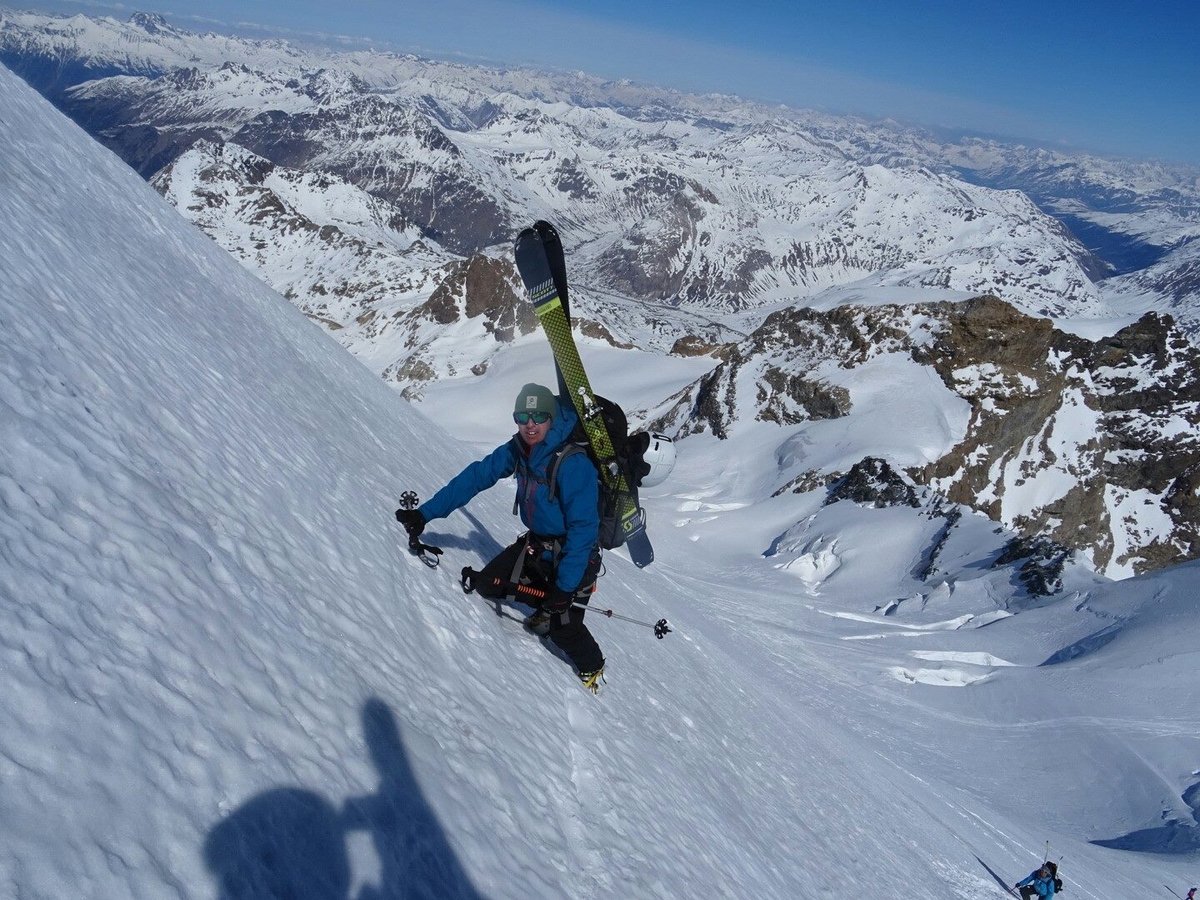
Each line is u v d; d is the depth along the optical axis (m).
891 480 70.31
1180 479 88.62
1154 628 40.47
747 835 6.41
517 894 3.03
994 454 83.38
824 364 91.38
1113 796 29.27
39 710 1.89
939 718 34.19
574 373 4.87
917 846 12.61
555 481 4.89
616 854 4.03
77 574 2.37
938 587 54.56
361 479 6.03
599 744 5.11
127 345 4.33
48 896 1.57
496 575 5.41
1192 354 94.94
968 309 89.31
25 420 2.79
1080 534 84.50
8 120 6.83
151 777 2.03
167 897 1.82
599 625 8.10
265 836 2.20
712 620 30.08
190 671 2.46
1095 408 93.19
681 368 130.00
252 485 4.05
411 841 2.73
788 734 12.40
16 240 4.38
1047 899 14.00
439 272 196.12
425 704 3.69
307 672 3.03
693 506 78.00
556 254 4.80
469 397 120.81
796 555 65.75
